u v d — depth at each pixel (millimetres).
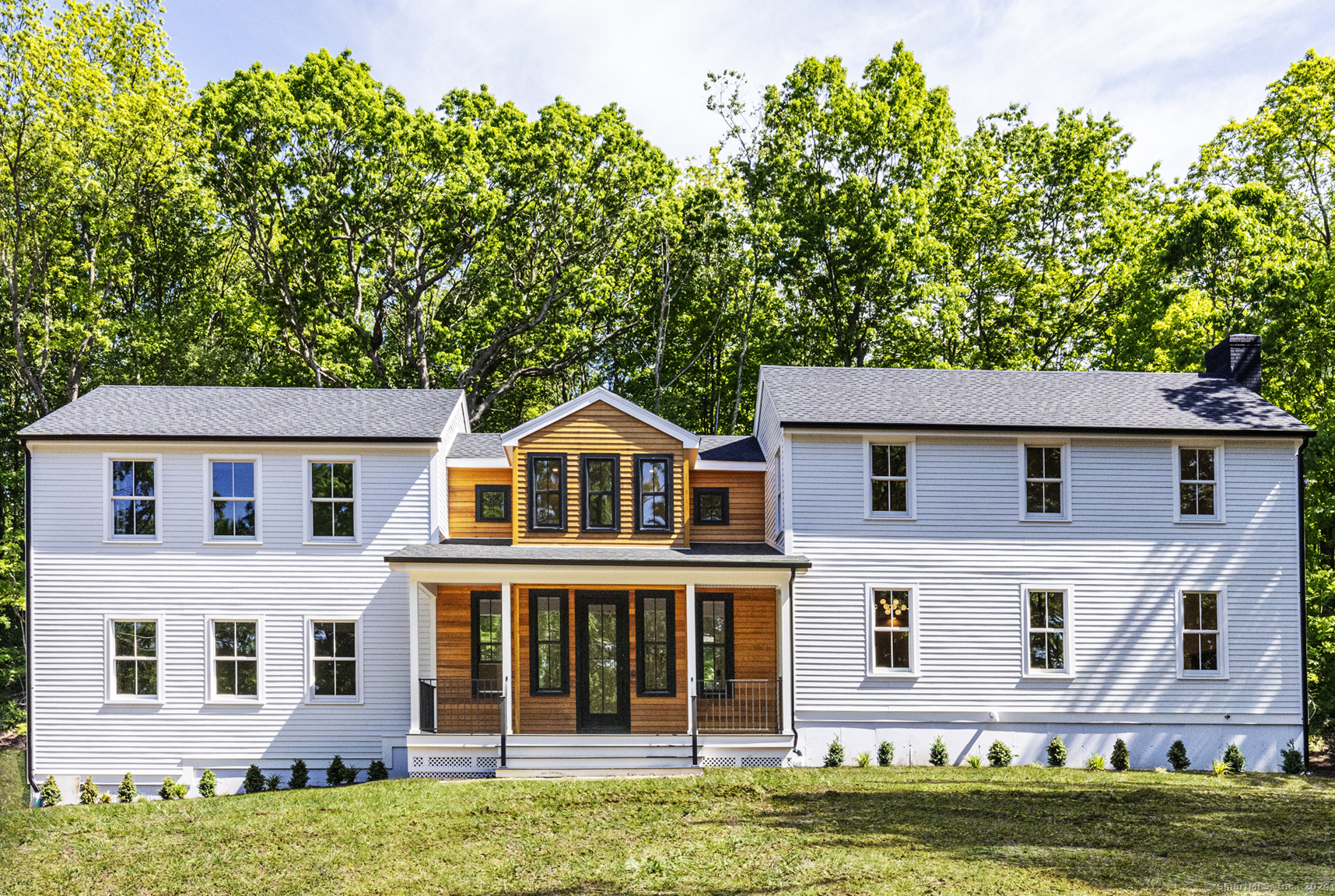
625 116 35969
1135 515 20531
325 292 34281
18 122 27359
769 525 22203
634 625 20766
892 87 35219
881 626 20094
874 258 33688
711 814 15062
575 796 16203
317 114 31047
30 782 19391
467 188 32219
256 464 20266
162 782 19312
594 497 21219
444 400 22500
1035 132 37594
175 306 33469
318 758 19719
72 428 19922
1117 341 34938
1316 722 22422
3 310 30594
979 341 38062
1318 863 12102
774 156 35219
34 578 19734
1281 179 33438
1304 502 22828
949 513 20359
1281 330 26125
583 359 38625
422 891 11781
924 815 14844
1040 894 10922
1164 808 15266
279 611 20000
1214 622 20375
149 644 19797
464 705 20375
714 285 35625
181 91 31375
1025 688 20031
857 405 21031
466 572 18922
